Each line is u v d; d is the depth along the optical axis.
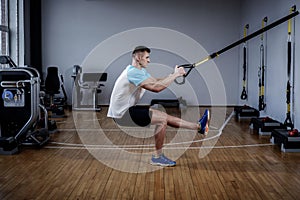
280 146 4.73
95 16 9.16
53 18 9.16
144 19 9.16
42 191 3.07
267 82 6.71
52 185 3.22
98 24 9.17
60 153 4.36
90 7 9.16
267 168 3.73
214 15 9.13
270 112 6.52
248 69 8.18
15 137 4.51
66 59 9.23
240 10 9.07
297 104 5.21
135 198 2.91
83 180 3.36
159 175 3.50
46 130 4.98
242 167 3.77
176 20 9.16
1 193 3.02
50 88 7.59
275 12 6.24
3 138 4.32
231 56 9.16
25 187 3.17
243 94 7.77
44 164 3.88
